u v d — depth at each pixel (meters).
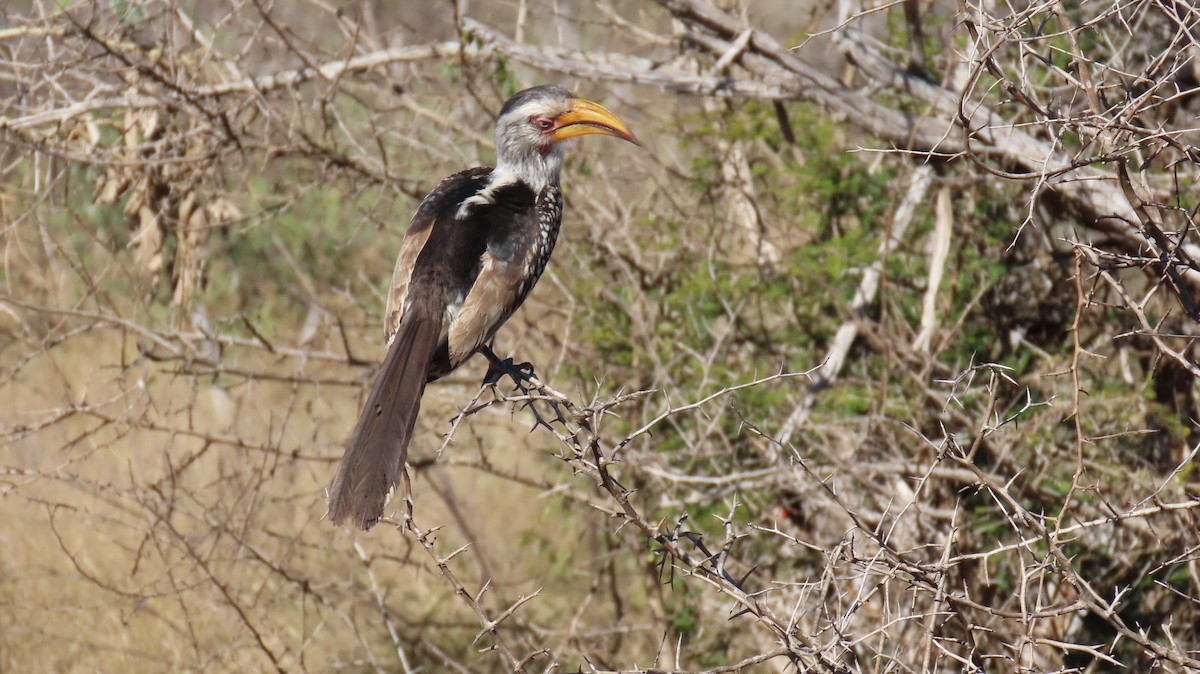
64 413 11.50
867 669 9.18
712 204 12.91
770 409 11.72
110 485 11.66
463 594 6.75
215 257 16.31
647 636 13.67
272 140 13.20
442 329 8.16
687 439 11.56
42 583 13.91
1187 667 6.39
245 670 13.13
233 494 13.64
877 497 11.18
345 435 15.27
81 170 14.21
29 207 12.29
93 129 12.10
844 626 6.36
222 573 13.48
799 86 11.35
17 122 11.30
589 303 12.84
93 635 13.48
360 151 12.99
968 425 10.77
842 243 11.99
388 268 14.88
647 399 12.56
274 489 14.95
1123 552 10.51
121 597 12.37
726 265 12.68
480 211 8.74
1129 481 10.55
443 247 8.40
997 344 12.34
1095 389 11.34
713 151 12.84
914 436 11.00
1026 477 11.01
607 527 12.88
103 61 12.08
